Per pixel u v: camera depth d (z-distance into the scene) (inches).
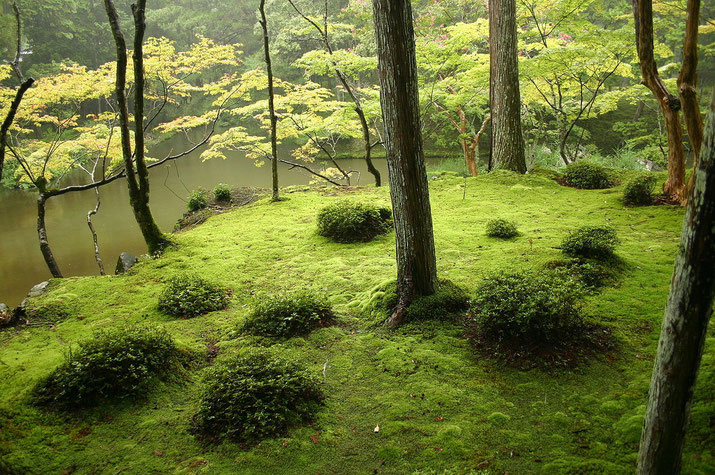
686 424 89.7
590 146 823.7
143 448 137.5
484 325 184.5
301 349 193.0
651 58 329.1
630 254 258.4
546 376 161.5
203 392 154.3
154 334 178.7
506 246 286.2
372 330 207.3
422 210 200.4
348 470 128.0
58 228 624.1
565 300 180.1
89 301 253.0
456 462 127.5
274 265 295.0
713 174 75.3
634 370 160.1
